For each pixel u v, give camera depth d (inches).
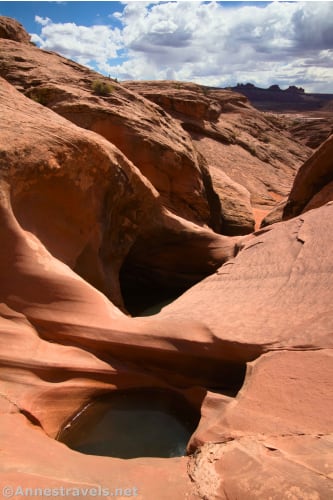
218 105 1643.7
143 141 592.4
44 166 279.7
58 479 139.9
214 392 214.5
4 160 254.5
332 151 449.7
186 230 469.7
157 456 194.9
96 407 224.2
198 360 224.8
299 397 168.2
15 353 218.5
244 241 445.7
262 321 218.5
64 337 236.1
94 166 326.6
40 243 265.3
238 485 131.3
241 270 288.4
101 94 633.6
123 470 153.3
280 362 187.3
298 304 222.1
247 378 186.2
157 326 233.0
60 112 582.2
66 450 174.1
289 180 1359.5
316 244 265.4
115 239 387.5
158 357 231.6
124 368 235.3
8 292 237.5
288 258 270.4
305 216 315.0
